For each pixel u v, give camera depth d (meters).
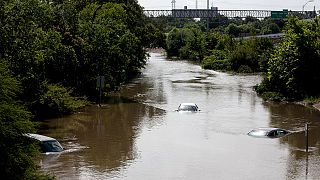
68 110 45.25
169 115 45.12
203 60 109.56
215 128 39.28
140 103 51.91
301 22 60.53
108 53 53.91
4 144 14.89
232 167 28.17
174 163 28.92
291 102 54.47
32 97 40.88
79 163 28.80
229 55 98.81
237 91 62.56
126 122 41.72
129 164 28.67
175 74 85.12
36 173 16.28
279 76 57.88
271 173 27.14
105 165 28.45
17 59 37.72
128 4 87.94
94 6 74.81
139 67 83.50
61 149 31.55
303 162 29.45
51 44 46.16
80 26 53.84
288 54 57.84
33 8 41.38
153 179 25.81
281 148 32.97
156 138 35.56
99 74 53.09
